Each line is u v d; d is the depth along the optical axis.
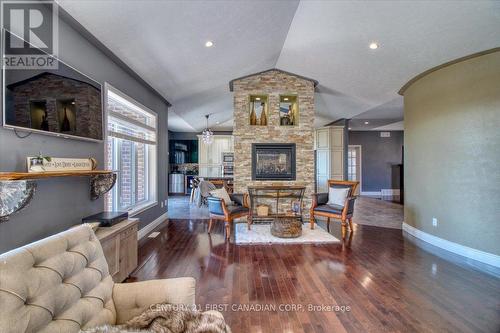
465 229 3.47
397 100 5.45
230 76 5.12
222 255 3.51
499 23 2.79
